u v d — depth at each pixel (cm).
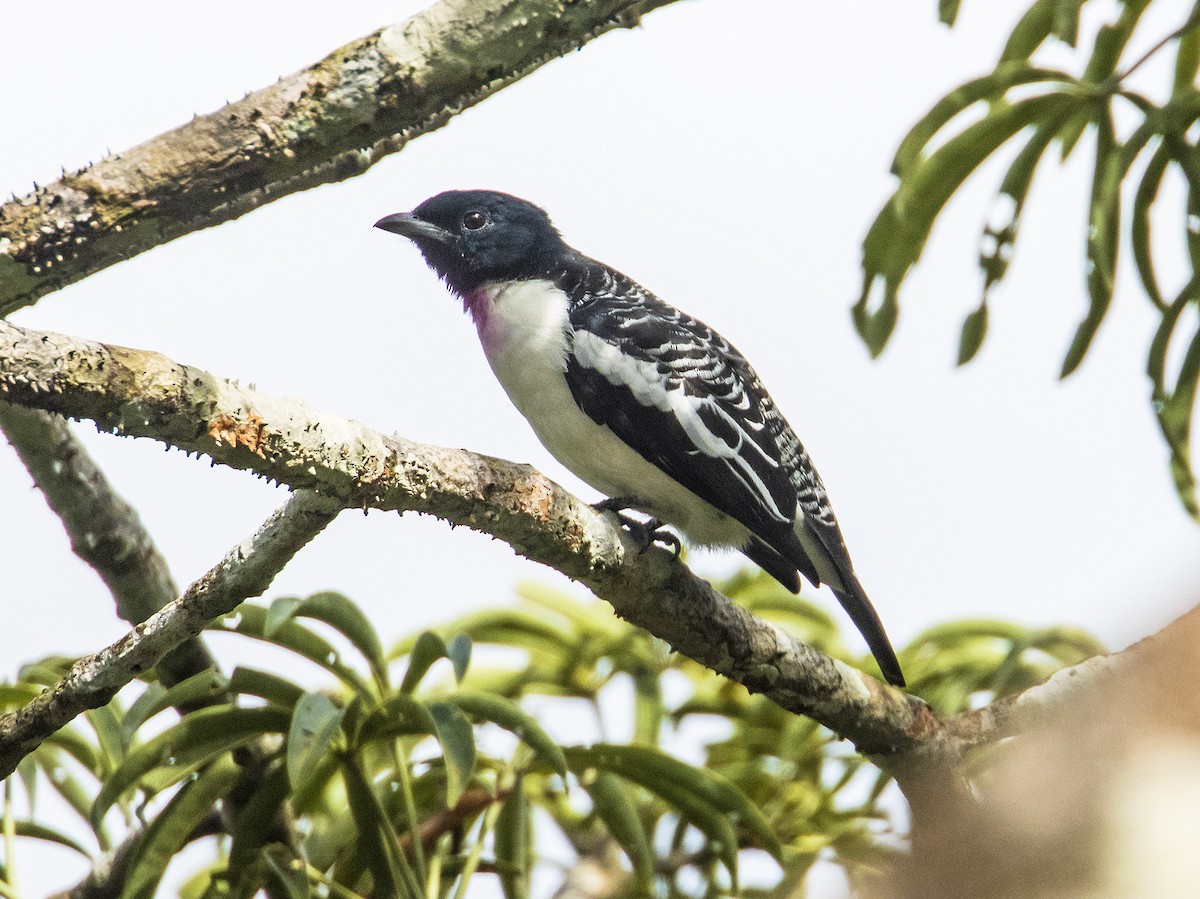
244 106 545
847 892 142
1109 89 998
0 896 670
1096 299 1066
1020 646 834
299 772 609
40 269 532
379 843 693
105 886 744
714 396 1028
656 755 741
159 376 527
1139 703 126
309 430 581
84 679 634
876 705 805
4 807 698
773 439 1045
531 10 550
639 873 792
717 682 944
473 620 902
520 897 765
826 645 991
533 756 772
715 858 866
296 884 691
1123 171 1020
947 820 133
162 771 724
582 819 906
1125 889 118
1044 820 125
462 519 682
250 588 631
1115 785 123
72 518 758
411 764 791
